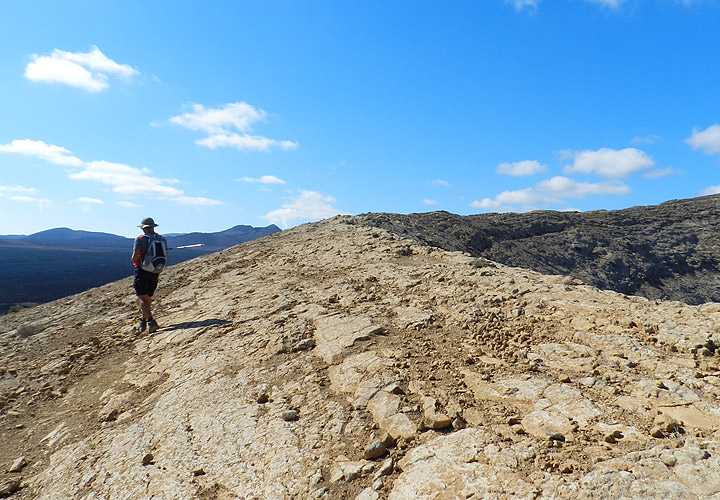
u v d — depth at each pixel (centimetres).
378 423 451
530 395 447
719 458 302
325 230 2023
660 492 278
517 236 5222
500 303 749
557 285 801
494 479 329
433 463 368
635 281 4906
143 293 1002
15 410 739
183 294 1331
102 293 1583
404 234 2353
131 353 902
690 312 598
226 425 518
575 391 438
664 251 5722
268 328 820
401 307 820
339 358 632
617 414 387
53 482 502
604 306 658
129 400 677
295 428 475
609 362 488
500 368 524
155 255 978
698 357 470
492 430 397
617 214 6819
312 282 1135
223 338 830
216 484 417
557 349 544
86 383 801
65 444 587
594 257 5144
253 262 1599
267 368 652
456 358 574
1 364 985
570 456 336
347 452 416
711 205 7400
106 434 580
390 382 523
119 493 443
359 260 1302
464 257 1149
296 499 370
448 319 721
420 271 1055
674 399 393
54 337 1132
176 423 555
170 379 709
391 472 377
